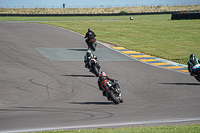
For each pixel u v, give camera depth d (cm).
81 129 2747
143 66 7606
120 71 6831
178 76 6391
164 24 18288
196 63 5253
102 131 2467
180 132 2355
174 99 4328
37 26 15625
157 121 3148
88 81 5681
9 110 3706
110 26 17225
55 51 9344
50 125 2998
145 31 15275
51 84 5366
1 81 5491
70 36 12738
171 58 8838
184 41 12350
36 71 6525
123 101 4222
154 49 10462
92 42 9056
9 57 7975
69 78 5928
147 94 4684
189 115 3425
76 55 8856
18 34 12406
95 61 5900
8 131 2747
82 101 4238
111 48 10512
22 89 4944
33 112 3603
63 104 4044
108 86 3931
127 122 3111
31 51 9075
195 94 4656
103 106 3922
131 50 10244
